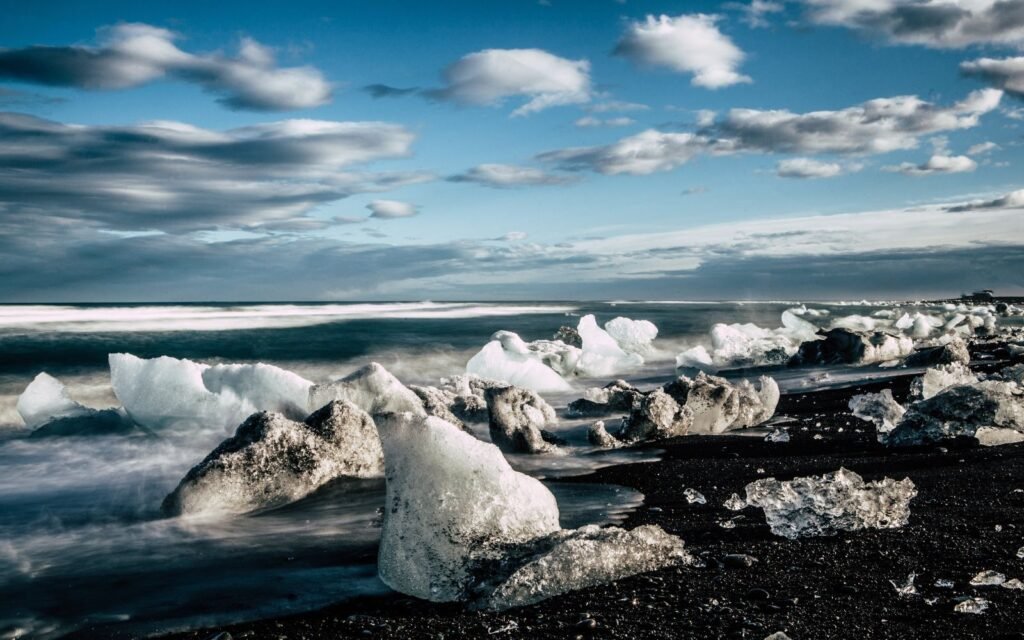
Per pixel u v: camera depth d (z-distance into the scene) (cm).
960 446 823
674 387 1070
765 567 454
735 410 1056
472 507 482
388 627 402
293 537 594
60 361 1667
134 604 456
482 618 403
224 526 630
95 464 880
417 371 1902
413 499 488
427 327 2664
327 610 438
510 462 866
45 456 923
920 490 628
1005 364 1595
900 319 3072
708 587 423
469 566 456
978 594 393
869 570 439
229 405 1041
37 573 514
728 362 2041
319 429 757
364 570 509
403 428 507
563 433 1075
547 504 520
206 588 480
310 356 1933
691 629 365
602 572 439
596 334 2134
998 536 496
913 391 1172
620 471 810
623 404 1250
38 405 1112
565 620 387
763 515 597
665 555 468
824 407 1228
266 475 696
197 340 2019
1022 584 401
